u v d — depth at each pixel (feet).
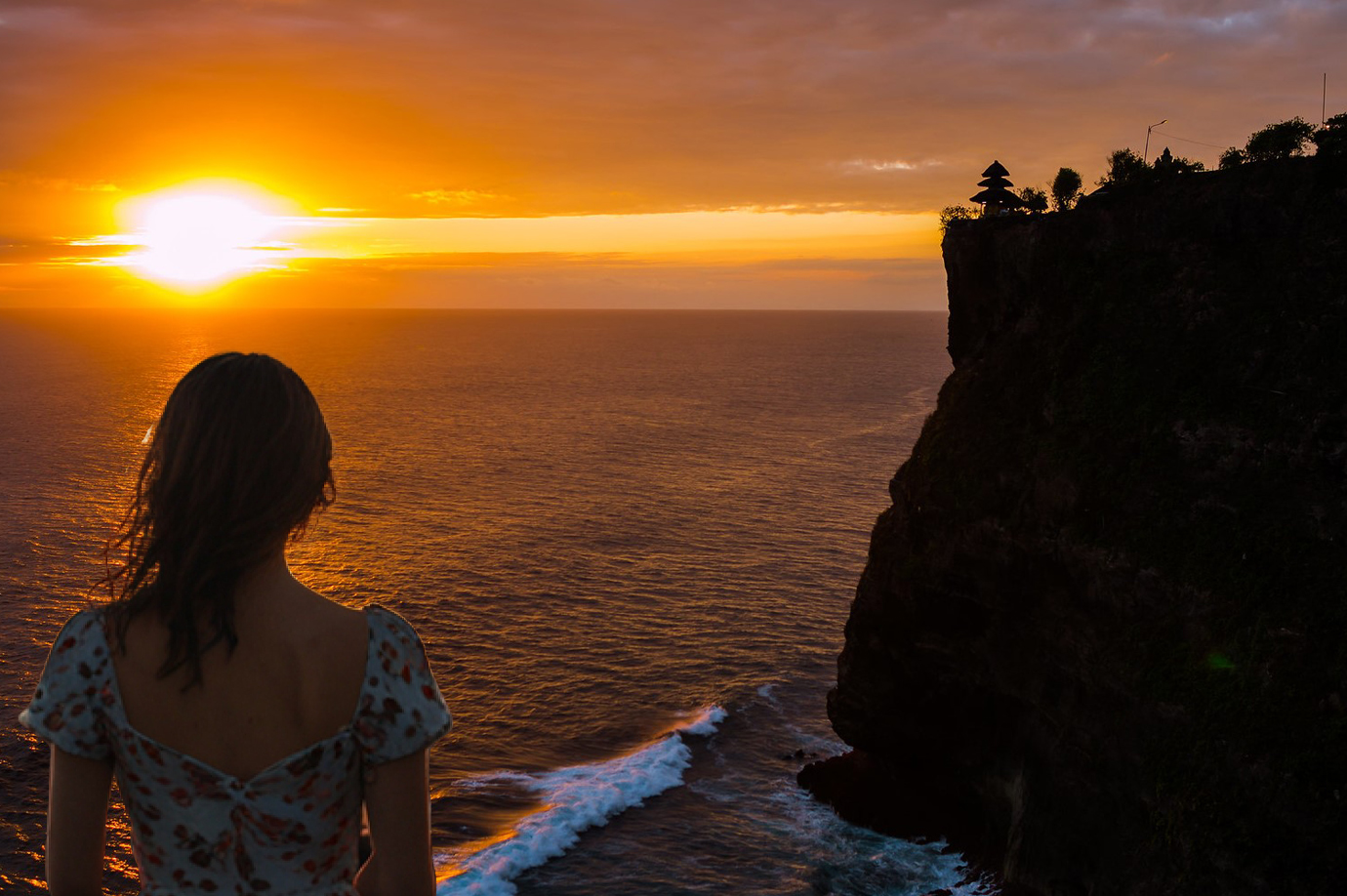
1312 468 78.23
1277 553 74.69
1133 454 89.61
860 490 330.13
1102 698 84.64
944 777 111.96
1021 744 98.53
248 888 6.62
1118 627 85.05
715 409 568.41
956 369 118.01
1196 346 89.40
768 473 360.69
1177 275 93.35
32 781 121.19
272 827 6.53
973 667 103.30
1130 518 85.97
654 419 522.88
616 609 198.49
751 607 201.26
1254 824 66.85
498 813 119.65
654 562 234.79
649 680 162.81
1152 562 81.97
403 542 250.98
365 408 570.46
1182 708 74.90
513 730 143.84
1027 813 94.22
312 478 6.86
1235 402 84.84
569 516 284.41
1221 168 94.94
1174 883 71.72
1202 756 71.92
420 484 335.47
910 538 110.22
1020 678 95.81
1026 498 96.63
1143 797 76.95
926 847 111.55
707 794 126.11
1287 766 65.87
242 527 6.40
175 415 6.57
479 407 578.66
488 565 229.66
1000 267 110.63
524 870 107.14
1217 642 74.95
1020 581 97.14
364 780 6.88
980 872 103.91
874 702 115.55
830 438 450.71
